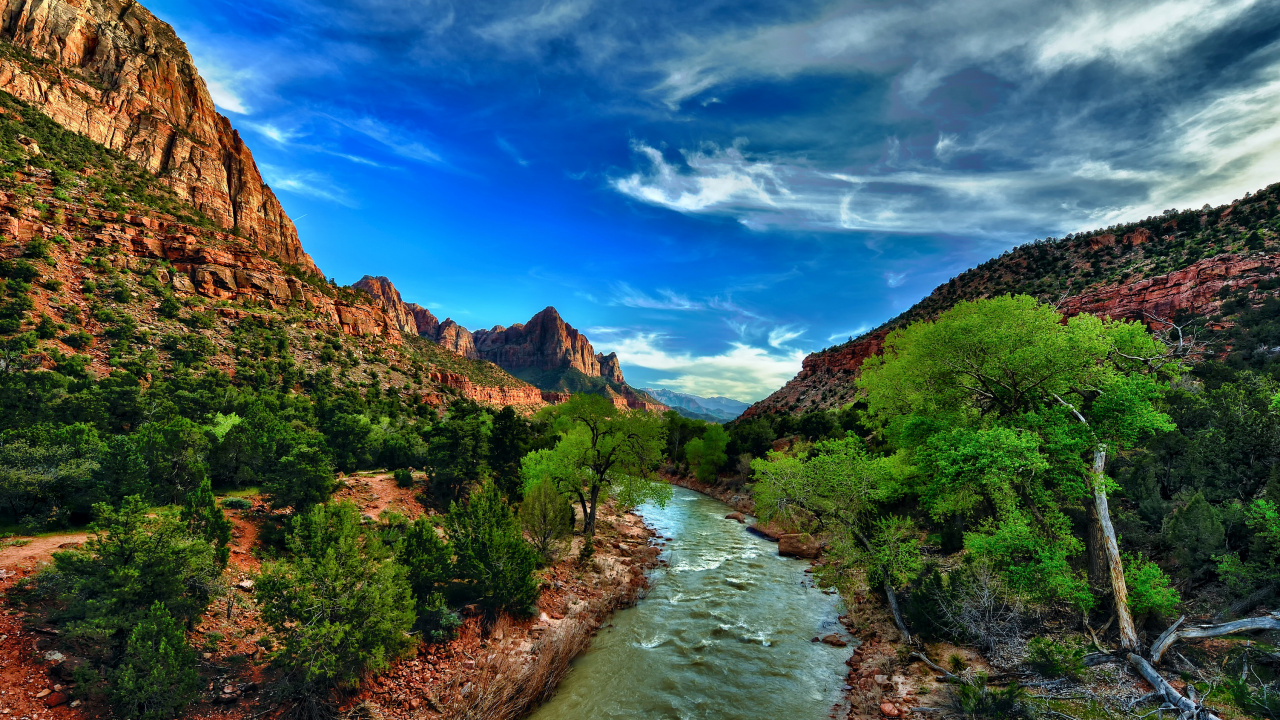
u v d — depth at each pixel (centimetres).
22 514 1938
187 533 1488
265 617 1291
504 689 1488
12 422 3103
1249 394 2752
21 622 1210
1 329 5934
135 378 5953
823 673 1812
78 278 7962
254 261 11631
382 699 1415
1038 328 1838
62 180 9550
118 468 2112
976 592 1733
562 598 2383
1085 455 1844
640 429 3659
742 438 7350
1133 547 1845
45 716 1001
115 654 1158
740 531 4409
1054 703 1295
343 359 11269
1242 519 1609
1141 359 1808
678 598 2620
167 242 10300
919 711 1436
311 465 2541
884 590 2284
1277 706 1044
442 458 3731
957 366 2011
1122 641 1418
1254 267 6694
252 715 1219
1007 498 1780
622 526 4269
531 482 3353
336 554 1470
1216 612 1457
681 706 1582
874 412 2889
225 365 8038
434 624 1805
